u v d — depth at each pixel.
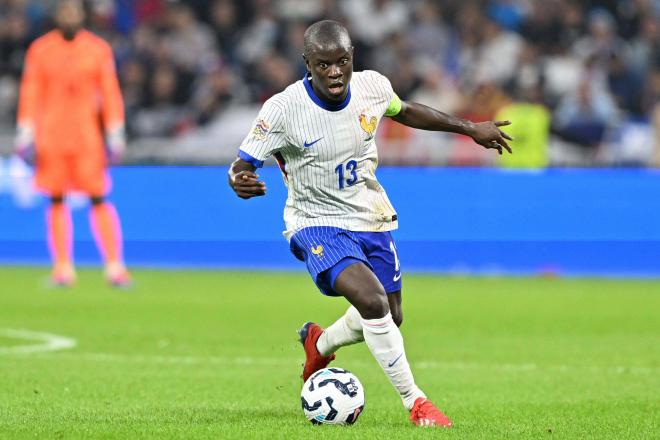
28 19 87.12
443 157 69.88
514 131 67.38
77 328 41.38
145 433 19.78
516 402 25.72
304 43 21.41
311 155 21.97
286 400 25.77
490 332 41.44
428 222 66.06
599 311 48.53
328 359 24.34
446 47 85.56
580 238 64.81
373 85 22.52
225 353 35.16
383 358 21.45
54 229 56.84
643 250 64.38
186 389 27.45
